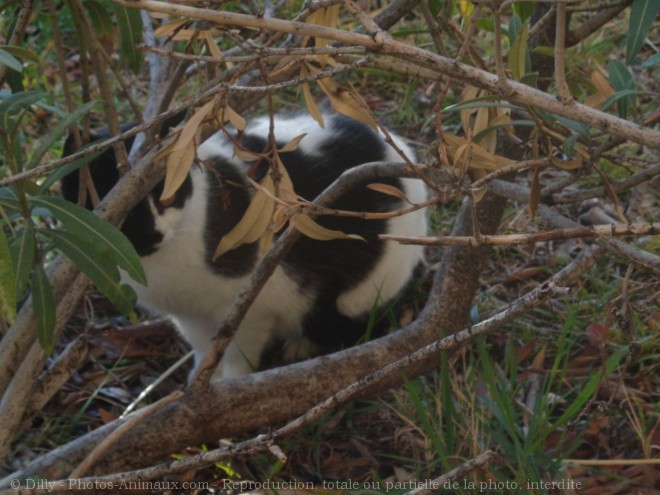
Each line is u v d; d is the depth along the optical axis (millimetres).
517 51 2230
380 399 3873
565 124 2330
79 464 2955
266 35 2537
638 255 2301
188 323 4195
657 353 3984
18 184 2471
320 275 4156
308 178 4066
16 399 2771
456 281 3871
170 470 2461
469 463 2387
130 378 4203
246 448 2393
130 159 3115
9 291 2223
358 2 2367
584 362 3979
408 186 4297
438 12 2881
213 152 4000
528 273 4691
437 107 2262
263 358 4352
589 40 6129
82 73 2842
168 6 1859
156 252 3828
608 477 3297
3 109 2504
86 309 4652
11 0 2682
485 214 3846
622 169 5094
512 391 3479
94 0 3043
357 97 2328
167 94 2994
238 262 3908
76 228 2461
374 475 3229
